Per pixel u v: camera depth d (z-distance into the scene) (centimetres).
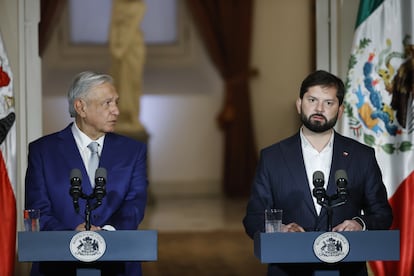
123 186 748
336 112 712
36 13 1057
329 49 1088
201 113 2378
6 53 947
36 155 752
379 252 651
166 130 2370
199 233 1669
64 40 2309
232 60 2352
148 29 2373
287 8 2364
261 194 735
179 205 2209
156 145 2367
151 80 2364
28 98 1057
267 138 2378
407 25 966
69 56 2311
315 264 677
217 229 1725
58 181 741
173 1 2378
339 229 683
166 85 2367
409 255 941
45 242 652
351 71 982
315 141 733
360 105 977
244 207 2134
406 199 949
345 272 719
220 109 2383
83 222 734
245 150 2366
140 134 2136
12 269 920
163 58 2378
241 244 1527
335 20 1077
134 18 2116
